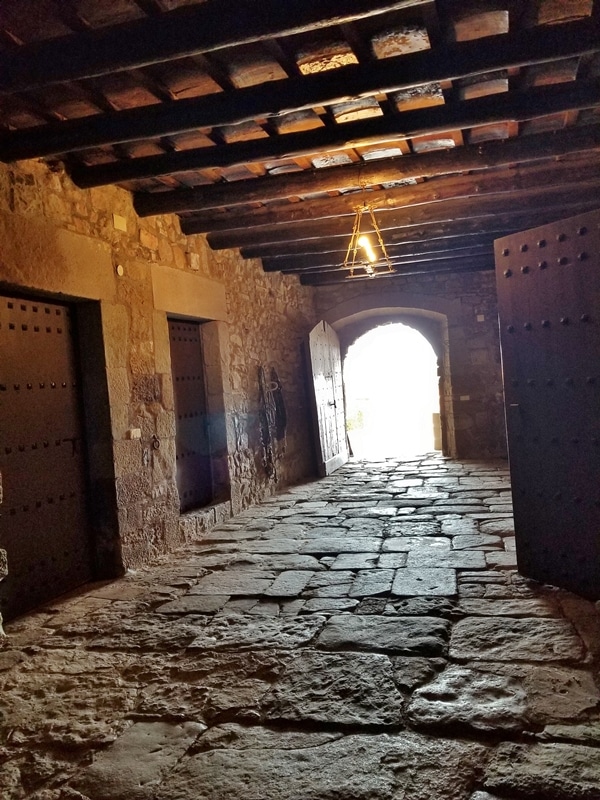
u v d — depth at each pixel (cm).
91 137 300
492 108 312
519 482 323
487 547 386
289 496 630
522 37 249
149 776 174
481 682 214
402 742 183
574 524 294
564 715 190
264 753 182
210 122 288
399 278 837
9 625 305
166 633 281
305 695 214
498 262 319
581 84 302
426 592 310
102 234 392
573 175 441
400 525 462
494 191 458
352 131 331
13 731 203
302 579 347
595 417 280
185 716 206
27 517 336
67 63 233
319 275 802
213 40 221
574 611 274
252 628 280
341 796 161
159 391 446
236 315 600
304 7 212
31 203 331
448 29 250
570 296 286
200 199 428
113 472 386
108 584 369
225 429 553
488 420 820
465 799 157
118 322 401
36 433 348
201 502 535
